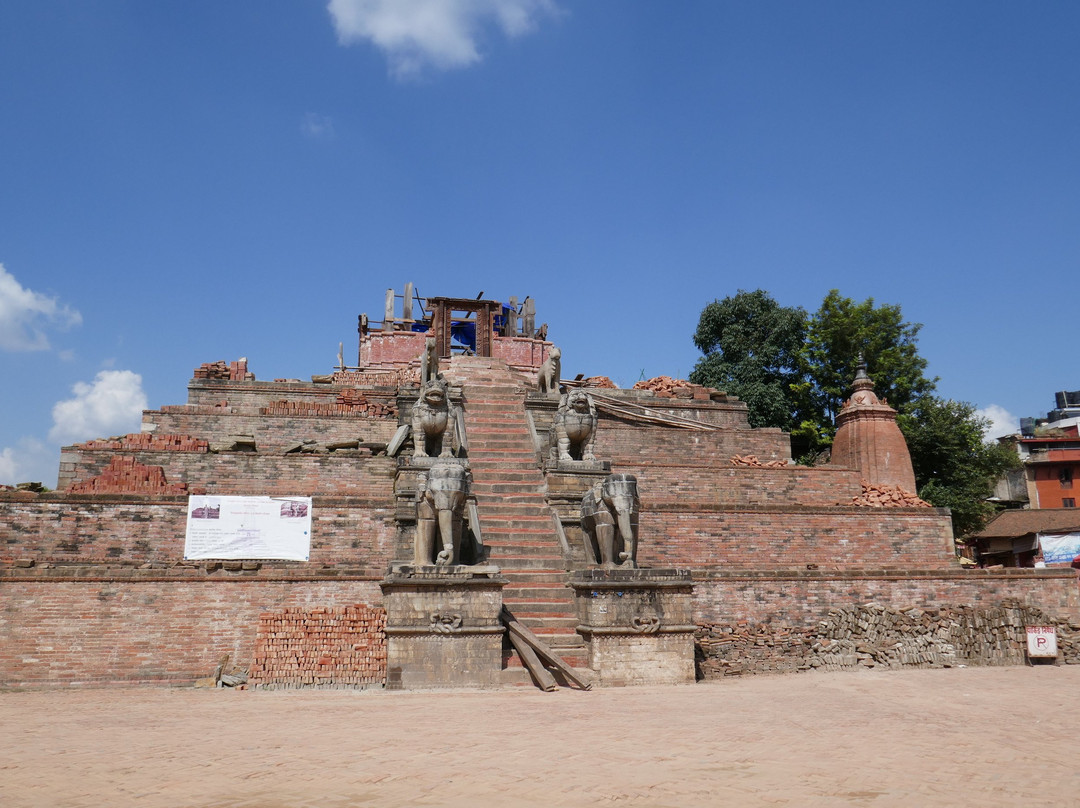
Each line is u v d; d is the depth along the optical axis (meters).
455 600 15.09
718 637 18.66
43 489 21.44
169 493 19.31
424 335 35.22
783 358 40.03
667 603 15.80
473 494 19.73
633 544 16.56
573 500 20.30
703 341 42.28
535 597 17.31
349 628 16.39
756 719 11.01
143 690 15.27
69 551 18.06
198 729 10.27
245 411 27.41
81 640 15.83
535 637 15.35
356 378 30.33
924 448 35.47
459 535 16.05
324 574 17.20
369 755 8.56
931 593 20.61
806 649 18.84
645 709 11.94
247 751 8.79
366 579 17.36
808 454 38.56
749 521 21.84
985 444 38.00
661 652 15.55
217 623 16.50
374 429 25.42
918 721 10.97
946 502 34.16
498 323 38.62
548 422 25.64
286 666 15.87
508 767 8.01
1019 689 14.70
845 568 21.83
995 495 56.91
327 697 13.68
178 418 24.58
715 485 24.02
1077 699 13.38
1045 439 58.97
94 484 19.45
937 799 6.90
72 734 9.95
